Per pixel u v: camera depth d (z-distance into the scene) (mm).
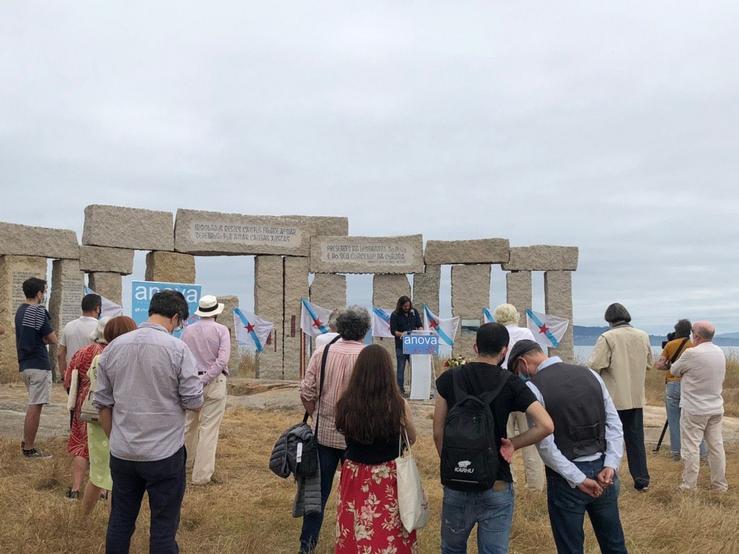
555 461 4582
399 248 19219
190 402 4855
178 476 4863
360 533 4773
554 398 4723
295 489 7793
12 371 15781
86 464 7160
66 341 7914
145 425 4719
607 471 4672
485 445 4273
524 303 19250
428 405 13750
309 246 19078
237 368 19422
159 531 4785
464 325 19062
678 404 9883
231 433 10688
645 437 11602
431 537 6238
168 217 17734
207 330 7965
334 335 6031
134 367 4766
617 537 4824
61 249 16516
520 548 6195
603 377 8055
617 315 8062
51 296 16984
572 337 19234
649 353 8117
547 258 19219
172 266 17641
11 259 15906
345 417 4824
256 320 16219
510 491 4449
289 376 18688
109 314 14961
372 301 19328
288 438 5441
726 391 16703
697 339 8211
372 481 4812
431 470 8906
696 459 8047
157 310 5105
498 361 4715
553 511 4793
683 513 6898
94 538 5859
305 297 18906
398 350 15516
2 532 5922
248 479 8289
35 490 7254
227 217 18297
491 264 19250
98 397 4887
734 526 6547
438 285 19375
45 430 10234
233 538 6156
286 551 5953
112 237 16953
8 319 15812
